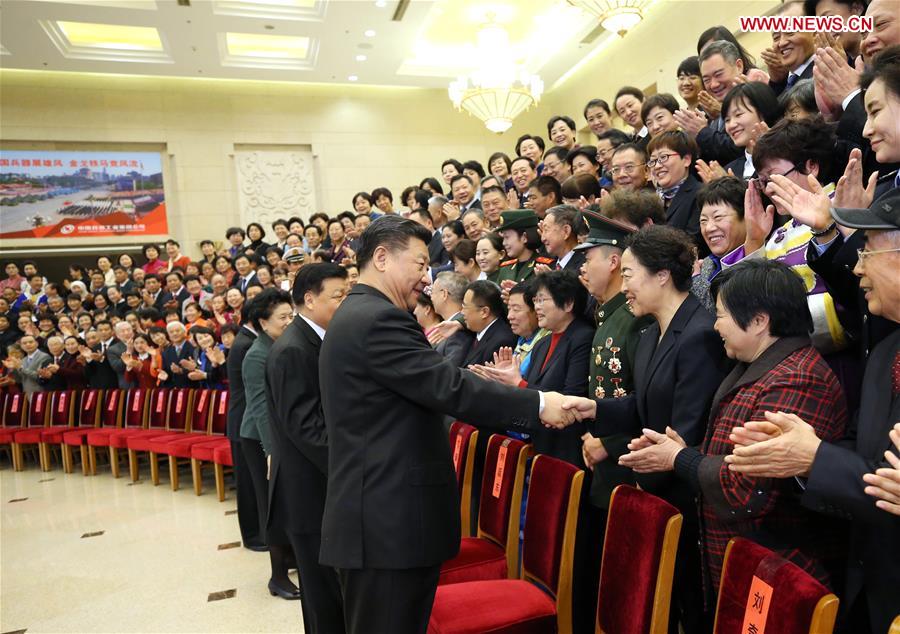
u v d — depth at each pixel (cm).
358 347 156
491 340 303
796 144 173
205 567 352
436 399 154
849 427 134
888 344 120
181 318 722
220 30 860
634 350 203
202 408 552
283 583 310
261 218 1107
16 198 997
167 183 1066
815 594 103
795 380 130
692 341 168
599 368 214
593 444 202
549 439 233
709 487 137
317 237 733
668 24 838
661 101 327
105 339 692
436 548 156
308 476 222
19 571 364
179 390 578
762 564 117
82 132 1019
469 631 168
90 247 1032
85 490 550
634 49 919
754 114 229
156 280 795
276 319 319
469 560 215
